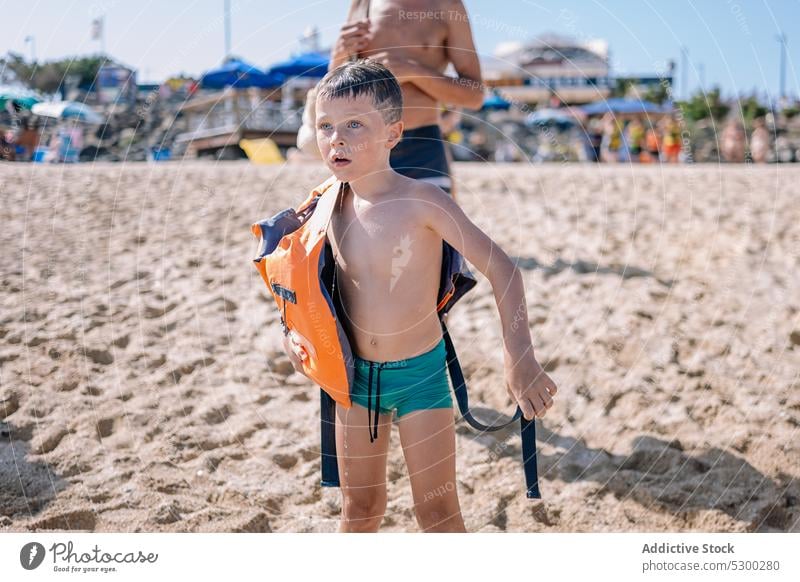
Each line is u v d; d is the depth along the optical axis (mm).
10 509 2660
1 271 5168
